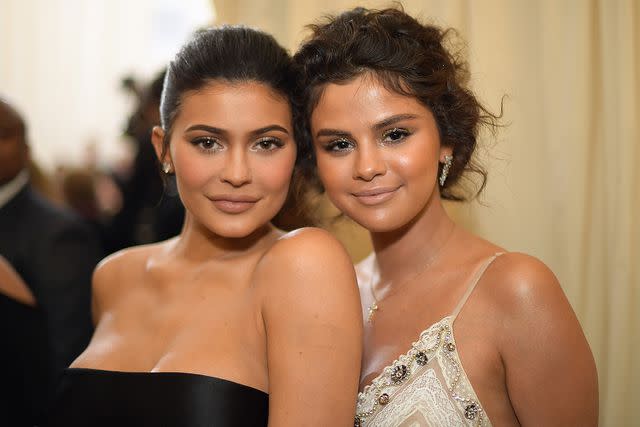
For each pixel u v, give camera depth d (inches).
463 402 58.8
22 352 77.2
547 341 57.9
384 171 61.2
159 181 146.3
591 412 59.5
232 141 57.5
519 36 92.0
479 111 70.5
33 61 195.8
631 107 85.5
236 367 56.3
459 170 68.6
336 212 97.1
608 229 88.8
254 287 58.5
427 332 61.1
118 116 199.0
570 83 88.2
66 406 60.1
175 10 198.8
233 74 57.6
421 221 66.6
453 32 88.7
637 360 86.7
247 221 58.6
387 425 59.6
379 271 69.9
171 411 55.1
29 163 111.3
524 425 59.9
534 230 91.4
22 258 98.7
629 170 85.4
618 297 86.2
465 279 62.9
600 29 88.7
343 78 61.1
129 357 60.7
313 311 54.4
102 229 154.4
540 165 91.4
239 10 107.5
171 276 63.7
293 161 60.6
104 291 68.6
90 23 197.5
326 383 53.8
